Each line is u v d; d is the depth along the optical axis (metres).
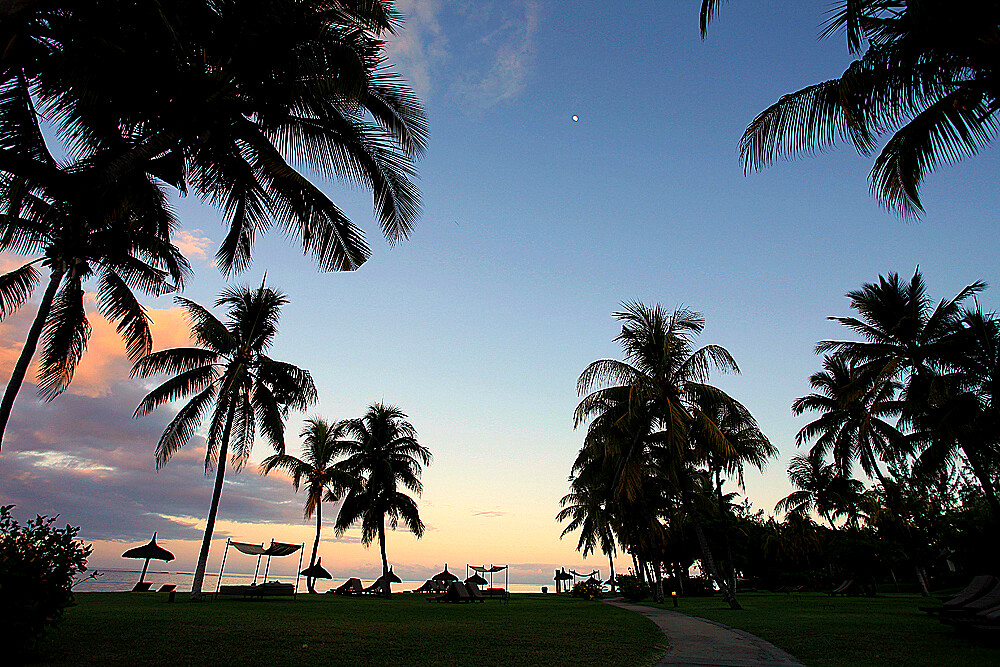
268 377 26.23
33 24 8.93
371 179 12.23
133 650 9.19
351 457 41.75
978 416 23.38
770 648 11.21
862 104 10.52
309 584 38.19
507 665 8.77
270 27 9.84
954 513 41.25
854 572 41.22
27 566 7.98
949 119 10.12
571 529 52.47
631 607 28.59
